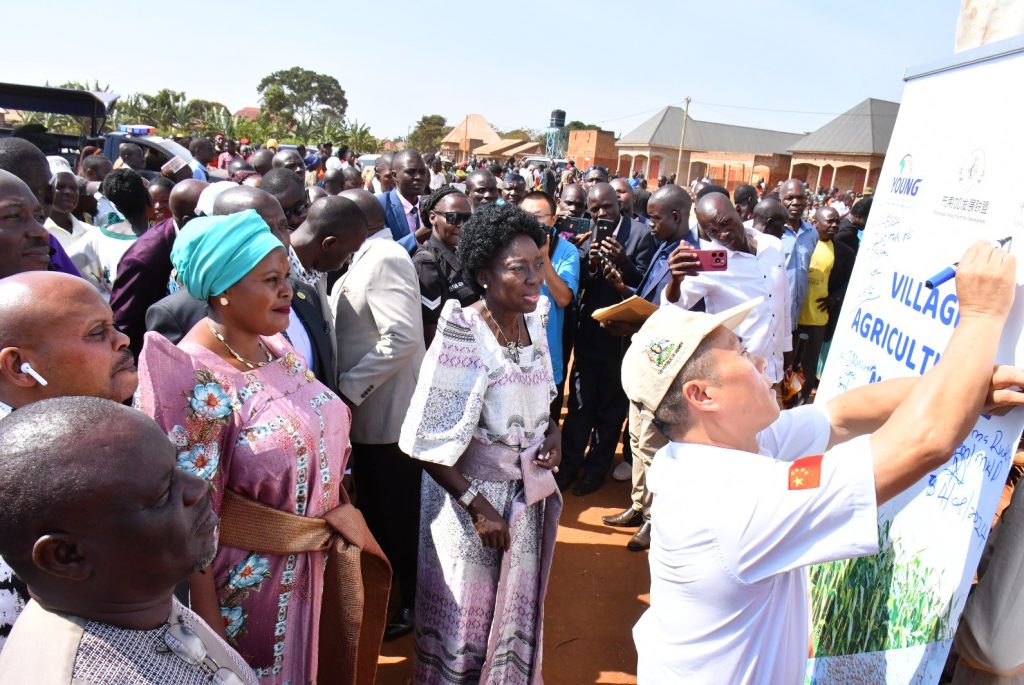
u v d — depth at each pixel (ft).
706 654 4.81
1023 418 4.31
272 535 5.85
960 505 4.83
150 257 10.19
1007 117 4.91
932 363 5.39
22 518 3.07
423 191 17.65
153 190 14.94
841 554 4.32
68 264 9.64
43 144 30.45
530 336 7.76
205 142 34.78
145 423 3.46
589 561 12.96
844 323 7.11
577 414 15.47
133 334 10.26
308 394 6.17
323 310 9.26
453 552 7.39
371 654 7.18
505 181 20.36
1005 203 4.75
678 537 4.70
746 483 4.51
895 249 6.30
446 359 6.97
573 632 11.03
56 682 3.09
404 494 10.39
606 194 16.37
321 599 6.38
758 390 4.94
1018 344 4.30
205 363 5.57
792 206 19.45
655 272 13.89
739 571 4.51
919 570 5.17
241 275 5.58
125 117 143.95
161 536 3.36
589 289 15.05
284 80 299.99
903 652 5.21
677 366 4.91
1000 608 5.22
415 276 9.79
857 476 4.21
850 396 5.79
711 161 147.02
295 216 11.66
